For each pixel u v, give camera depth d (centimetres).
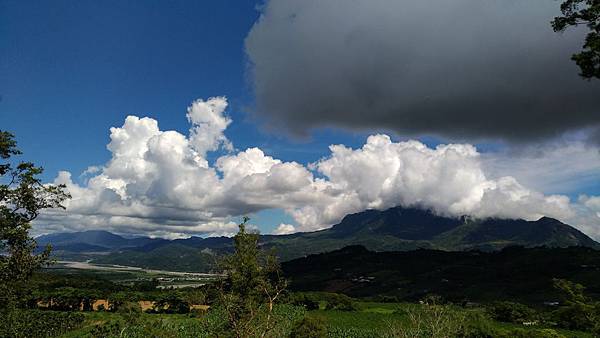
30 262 2580
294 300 12875
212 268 3006
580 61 1703
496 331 6225
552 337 5822
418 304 12850
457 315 4156
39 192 2553
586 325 2777
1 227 2462
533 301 13838
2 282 2497
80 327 9362
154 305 11619
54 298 11912
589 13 1658
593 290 13588
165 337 3303
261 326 2641
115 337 6938
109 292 13125
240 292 3011
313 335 5894
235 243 3275
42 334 7969
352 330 8325
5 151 2492
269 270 3328
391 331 4325
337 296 12938
